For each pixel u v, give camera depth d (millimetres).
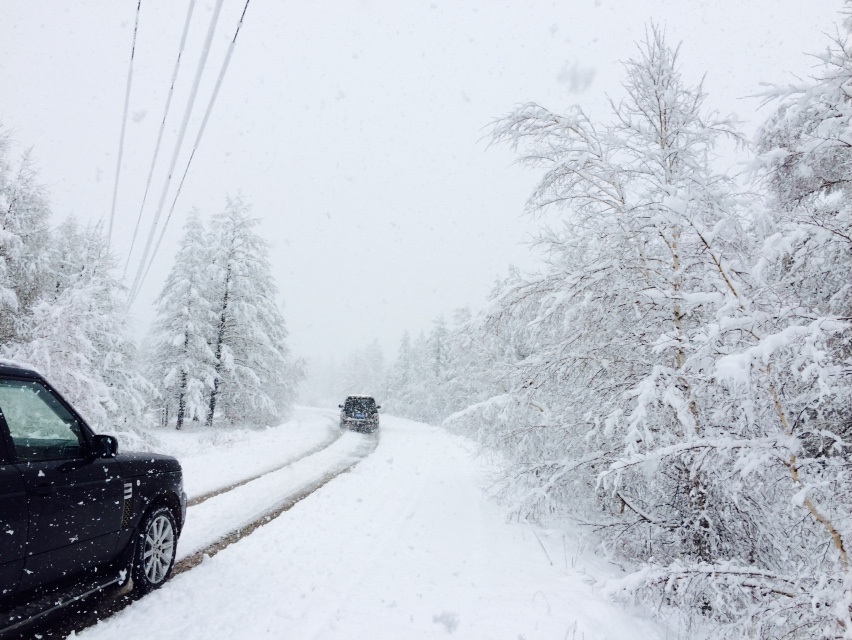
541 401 7746
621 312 6789
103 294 16297
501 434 7527
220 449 15711
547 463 6859
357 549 6039
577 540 7109
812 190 5555
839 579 3658
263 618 3949
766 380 3986
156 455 4863
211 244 27203
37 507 3248
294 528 6859
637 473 6020
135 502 4320
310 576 5027
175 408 25047
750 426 4059
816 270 5238
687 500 6074
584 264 7074
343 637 3670
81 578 3748
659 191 5855
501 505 8633
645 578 4168
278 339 30688
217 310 26812
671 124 6613
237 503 8188
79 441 3857
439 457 15445
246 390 26234
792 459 3918
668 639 4445
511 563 5730
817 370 3191
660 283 6336
